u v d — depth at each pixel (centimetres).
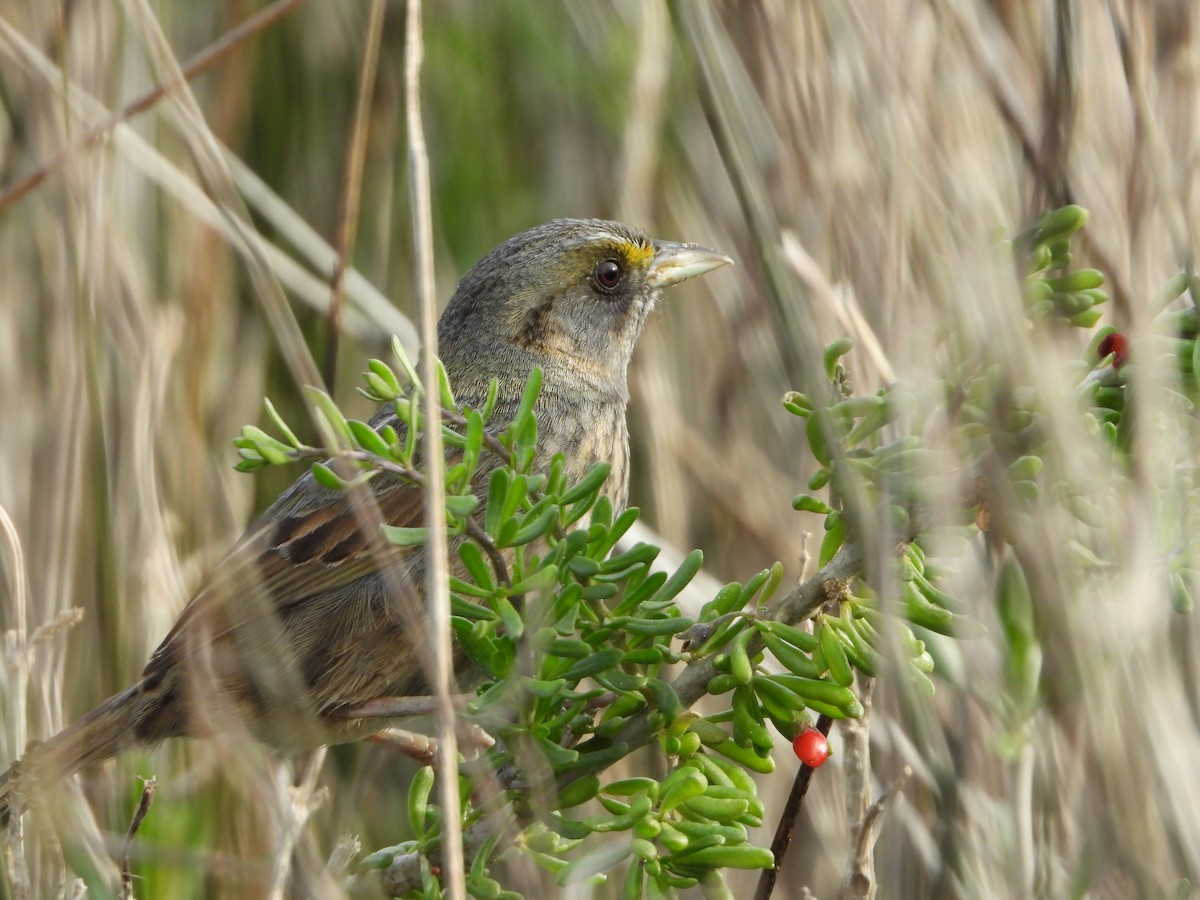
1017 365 495
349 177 797
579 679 547
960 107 602
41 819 650
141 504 852
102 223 850
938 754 586
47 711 761
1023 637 566
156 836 809
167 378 902
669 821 538
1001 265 506
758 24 630
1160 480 516
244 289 1017
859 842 559
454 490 564
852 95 611
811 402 536
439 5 1116
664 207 1062
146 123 973
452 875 495
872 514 504
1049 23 616
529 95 1125
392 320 997
